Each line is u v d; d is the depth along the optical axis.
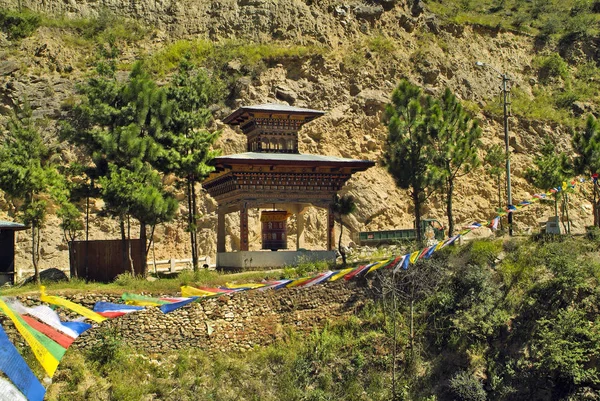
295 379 33.00
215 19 62.97
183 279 35.31
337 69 58.91
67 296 32.06
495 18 74.81
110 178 37.66
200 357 32.72
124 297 19.47
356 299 37.06
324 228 51.53
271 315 35.25
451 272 38.22
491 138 60.44
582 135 44.91
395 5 67.25
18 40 55.19
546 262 38.16
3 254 38.88
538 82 70.75
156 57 57.69
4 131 49.41
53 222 46.97
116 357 30.81
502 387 33.69
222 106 53.34
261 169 40.22
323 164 40.66
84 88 41.47
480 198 57.19
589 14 81.62
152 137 39.62
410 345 35.25
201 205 49.62
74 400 28.53
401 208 53.97
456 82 64.12
